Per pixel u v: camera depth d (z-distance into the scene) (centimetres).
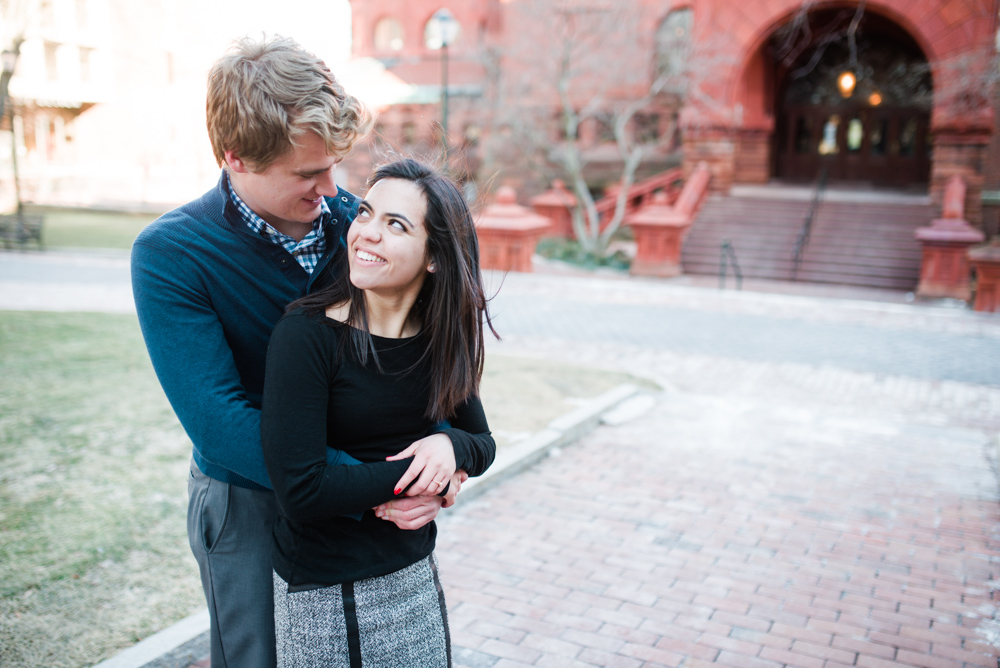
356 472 154
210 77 154
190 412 163
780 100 2594
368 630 163
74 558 375
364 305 161
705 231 1997
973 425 729
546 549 427
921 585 393
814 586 390
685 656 325
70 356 772
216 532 184
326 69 158
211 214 171
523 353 984
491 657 322
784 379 890
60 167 3866
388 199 155
